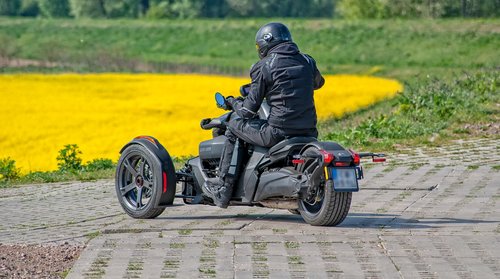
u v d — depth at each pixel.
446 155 40.00
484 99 57.16
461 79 69.75
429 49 169.00
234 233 24.08
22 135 81.31
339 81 122.56
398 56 167.88
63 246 23.20
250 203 26.20
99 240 23.25
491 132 46.31
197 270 20.03
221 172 26.34
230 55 187.38
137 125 86.75
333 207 24.12
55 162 68.94
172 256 21.36
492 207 27.97
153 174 27.20
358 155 24.06
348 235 23.45
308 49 181.00
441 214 26.88
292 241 22.78
